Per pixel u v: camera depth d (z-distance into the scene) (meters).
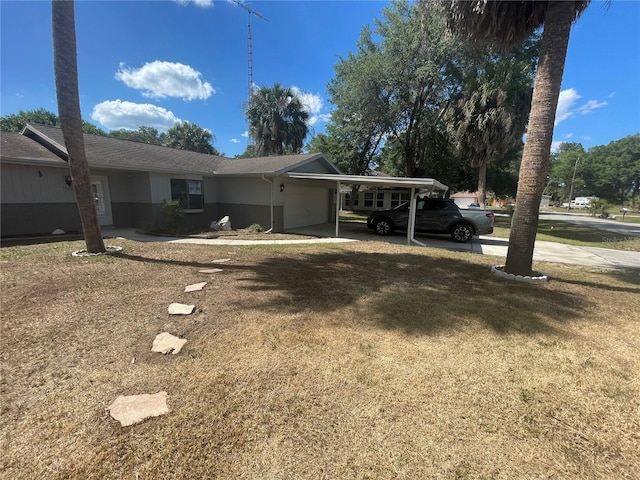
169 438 1.85
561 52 4.73
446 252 8.30
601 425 2.05
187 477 1.60
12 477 1.58
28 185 9.43
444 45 15.56
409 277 5.54
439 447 1.83
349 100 18.73
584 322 3.70
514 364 2.75
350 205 27.75
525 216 5.40
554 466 1.73
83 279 4.97
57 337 3.07
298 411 2.10
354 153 21.61
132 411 2.06
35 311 3.70
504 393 2.35
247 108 22.42
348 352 2.87
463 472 1.67
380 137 21.91
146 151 12.70
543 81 4.91
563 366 2.74
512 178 30.75
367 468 1.68
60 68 5.77
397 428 1.97
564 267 6.89
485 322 3.62
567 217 28.20
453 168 22.89
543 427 2.02
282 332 3.24
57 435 1.86
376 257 7.36
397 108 18.70
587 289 5.05
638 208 40.97
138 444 1.80
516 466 1.72
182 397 2.21
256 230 11.85
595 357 2.91
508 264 5.71
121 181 11.98
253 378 2.45
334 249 8.32
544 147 5.07
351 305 4.05
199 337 3.11
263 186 12.21
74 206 10.50
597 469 1.71
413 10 16.62
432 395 2.30
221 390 2.30
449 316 3.77
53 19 5.55
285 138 22.59
